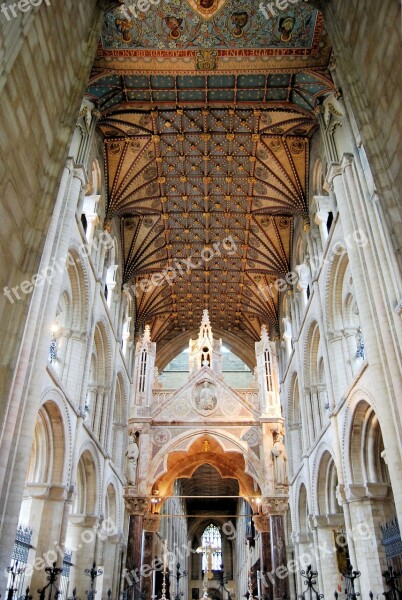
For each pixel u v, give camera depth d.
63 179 17.80
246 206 29.45
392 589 15.02
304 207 26.39
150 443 31.36
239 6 19.17
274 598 28.06
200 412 32.44
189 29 19.84
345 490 18.59
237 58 20.64
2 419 9.68
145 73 21.03
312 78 20.91
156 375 35.78
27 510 16.89
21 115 9.88
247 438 31.67
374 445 18.16
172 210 29.84
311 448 24.23
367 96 13.17
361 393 17.25
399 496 12.59
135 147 25.72
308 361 25.86
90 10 14.63
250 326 39.47
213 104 23.30
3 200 9.41
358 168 16.50
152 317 38.66
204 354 34.75
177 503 49.75
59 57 12.07
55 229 16.69
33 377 14.03
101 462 24.08
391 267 14.37
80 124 20.34
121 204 27.22
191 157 26.70
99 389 25.19
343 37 14.54
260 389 33.12
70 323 20.81
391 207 11.80
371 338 14.51
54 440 18.12
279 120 24.22
